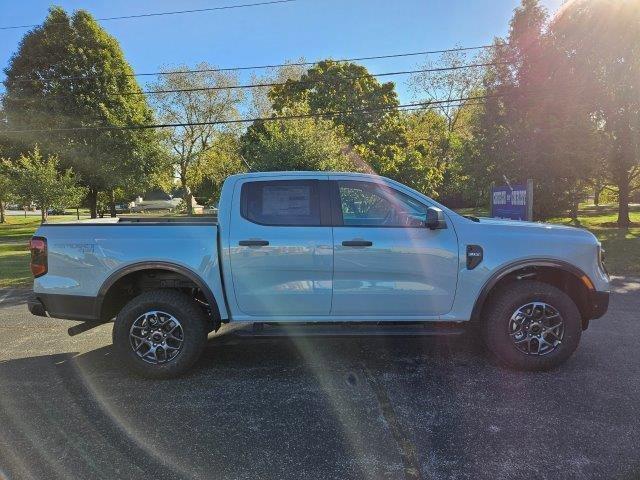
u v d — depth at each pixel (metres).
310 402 4.05
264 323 4.71
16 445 3.41
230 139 32.19
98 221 5.01
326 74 26.80
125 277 4.74
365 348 5.39
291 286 4.54
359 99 26.16
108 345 5.68
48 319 6.94
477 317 4.58
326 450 3.30
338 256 4.49
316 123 19.56
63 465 3.15
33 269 4.71
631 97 17.39
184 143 33.41
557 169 17.89
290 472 3.05
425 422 3.66
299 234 4.51
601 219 26.03
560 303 4.54
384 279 4.53
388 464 3.12
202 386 4.42
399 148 26.78
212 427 3.64
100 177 27.17
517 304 4.54
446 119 38.06
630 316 6.58
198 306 4.67
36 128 25.72
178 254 4.53
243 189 4.64
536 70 18.28
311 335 4.61
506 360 4.61
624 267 10.67
